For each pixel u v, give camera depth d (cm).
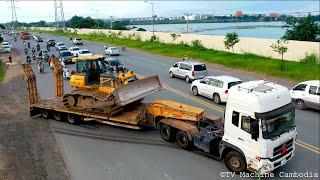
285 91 1166
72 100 1781
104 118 1666
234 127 1174
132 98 1617
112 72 1898
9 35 11238
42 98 2303
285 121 1155
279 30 9656
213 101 2250
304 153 1407
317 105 2000
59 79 2061
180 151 1420
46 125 1780
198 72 2881
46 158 1358
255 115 1092
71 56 4191
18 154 1398
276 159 1138
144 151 1427
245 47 4581
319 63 3556
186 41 5947
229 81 2142
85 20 13825
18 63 4269
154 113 1567
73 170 1255
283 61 3678
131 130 1688
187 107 1508
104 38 8519
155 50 5591
